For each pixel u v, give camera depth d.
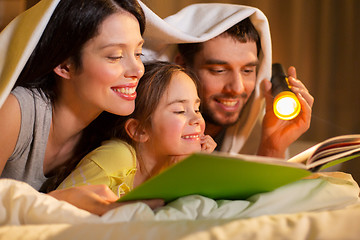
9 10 2.02
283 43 2.44
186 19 1.36
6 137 0.99
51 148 1.11
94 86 0.99
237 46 1.30
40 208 0.71
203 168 0.65
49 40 0.98
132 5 0.99
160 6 2.24
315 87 2.45
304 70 2.45
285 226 0.63
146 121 1.09
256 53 1.35
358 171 1.41
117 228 0.64
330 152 0.80
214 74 1.33
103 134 1.18
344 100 2.44
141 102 1.10
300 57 2.45
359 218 0.64
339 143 0.83
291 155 1.57
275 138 1.42
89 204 0.78
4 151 1.00
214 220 0.66
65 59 0.98
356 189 0.87
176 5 2.27
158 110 1.09
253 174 0.70
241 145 1.47
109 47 0.96
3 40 1.02
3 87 0.97
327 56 2.46
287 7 2.43
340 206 0.80
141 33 1.07
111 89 0.99
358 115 2.41
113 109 1.00
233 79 1.32
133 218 0.70
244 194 0.80
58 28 0.97
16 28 1.03
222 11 1.34
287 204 0.77
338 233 0.60
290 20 2.43
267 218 0.67
